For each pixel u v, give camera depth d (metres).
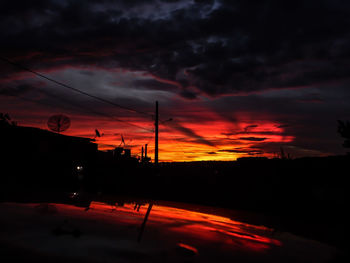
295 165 12.36
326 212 10.12
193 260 3.51
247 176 14.08
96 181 19.39
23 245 3.30
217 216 9.02
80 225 4.74
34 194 9.28
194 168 17.80
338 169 10.62
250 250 4.38
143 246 3.85
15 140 15.33
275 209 12.06
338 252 4.75
